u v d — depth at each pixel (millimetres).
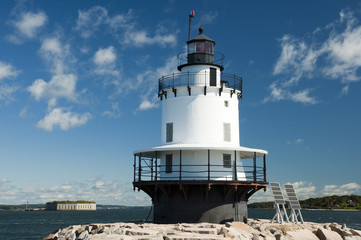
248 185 32312
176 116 34656
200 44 35594
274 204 34812
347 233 31328
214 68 35594
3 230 78250
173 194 32531
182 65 35594
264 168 34062
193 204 31953
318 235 30109
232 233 24609
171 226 28062
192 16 37344
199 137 33781
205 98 34281
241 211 33344
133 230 25531
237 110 36062
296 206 34906
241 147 32969
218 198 32062
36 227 87500
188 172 32469
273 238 27000
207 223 30047
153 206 35062
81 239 30156
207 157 32812
